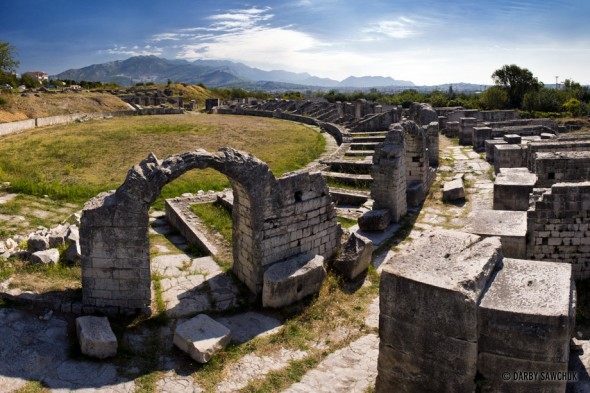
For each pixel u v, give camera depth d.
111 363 8.16
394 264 6.30
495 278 6.15
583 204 10.71
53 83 98.75
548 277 6.07
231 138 37.22
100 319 8.87
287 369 8.18
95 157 27.86
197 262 12.41
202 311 9.99
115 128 42.41
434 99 63.47
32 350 8.26
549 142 22.59
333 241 12.40
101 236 9.24
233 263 11.70
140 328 9.25
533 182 15.51
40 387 7.45
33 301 9.53
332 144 34.62
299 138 37.31
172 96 81.62
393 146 16.34
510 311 5.38
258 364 8.33
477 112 44.50
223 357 8.40
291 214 11.01
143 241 9.28
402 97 68.31
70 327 9.09
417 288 5.83
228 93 100.19
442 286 5.62
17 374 7.66
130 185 9.05
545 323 5.26
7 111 47.09
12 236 13.59
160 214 17.25
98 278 9.42
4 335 8.45
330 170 24.28
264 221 10.48
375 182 16.39
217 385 7.76
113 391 7.49
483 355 5.62
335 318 9.91
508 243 10.88
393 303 6.10
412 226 15.98
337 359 8.48
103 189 19.45
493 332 5.50
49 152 28.94
